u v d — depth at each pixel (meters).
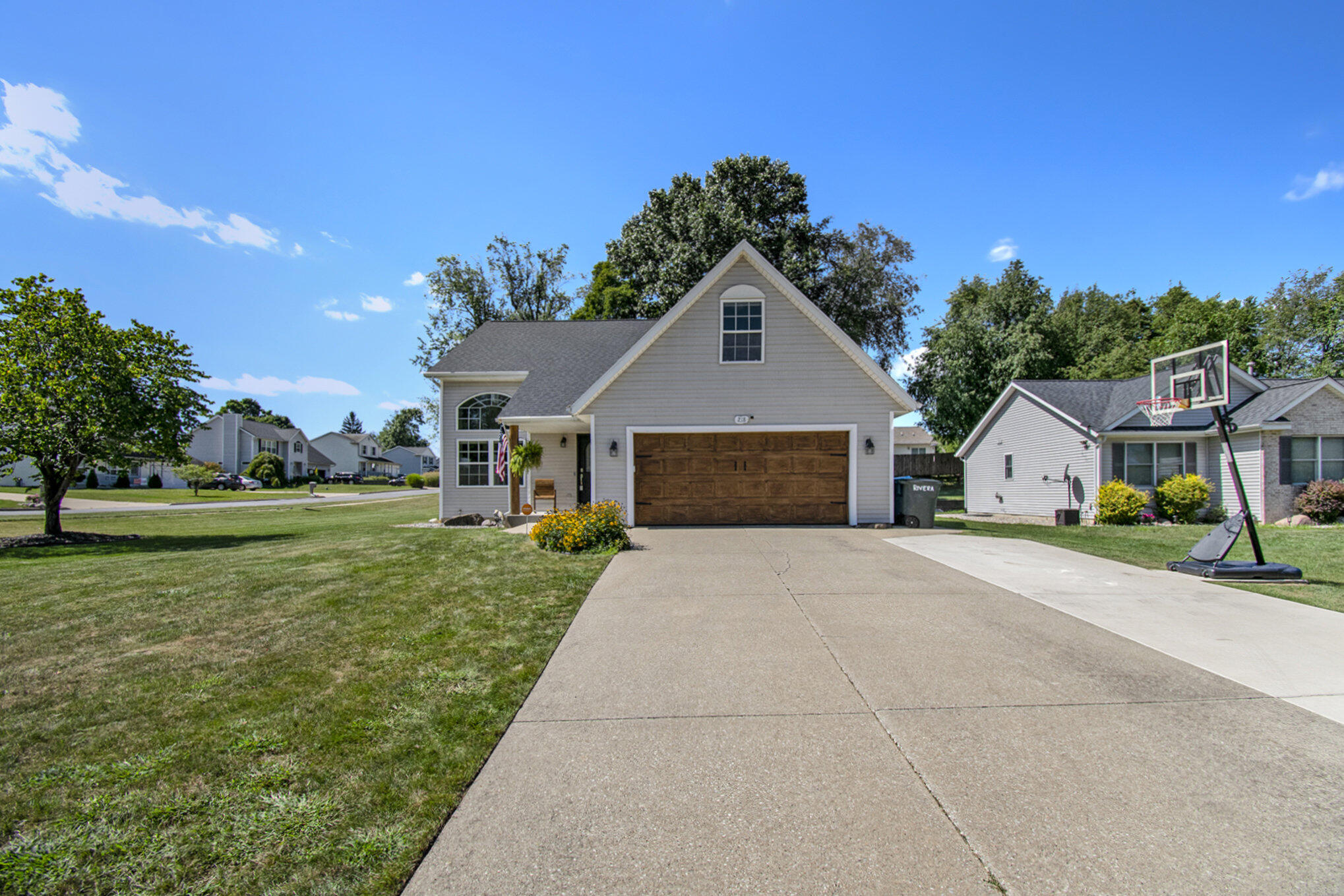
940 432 37.72
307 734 3.80
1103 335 39.59
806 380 13.52
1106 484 18.67
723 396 13.57
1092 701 4.22
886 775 3.32
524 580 7.79
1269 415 17.47
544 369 18.02
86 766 3.44
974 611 6.35
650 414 13.59
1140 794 3.13
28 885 2.55
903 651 5.20
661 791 3.20
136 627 5.96
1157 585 7.49
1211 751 3.55
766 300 13.55
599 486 13.58
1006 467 24.12
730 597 6.95
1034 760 3.46
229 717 4.03
